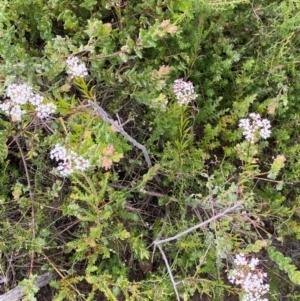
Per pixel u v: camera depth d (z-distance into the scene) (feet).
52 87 6.77
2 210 7.50
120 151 6.97
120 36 7.56
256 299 6.39
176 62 8.29
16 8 7.26
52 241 7.73
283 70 8.30
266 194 8.53
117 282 6.87
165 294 7.10
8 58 6.44
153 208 8.57
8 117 7.48
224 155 8.34
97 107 5.97
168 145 7.68
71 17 7.13
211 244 7.22
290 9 7.84
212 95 8.43
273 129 8.71
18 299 7.12
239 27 8.65
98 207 7.02
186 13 6.95
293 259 9.36
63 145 6.15
